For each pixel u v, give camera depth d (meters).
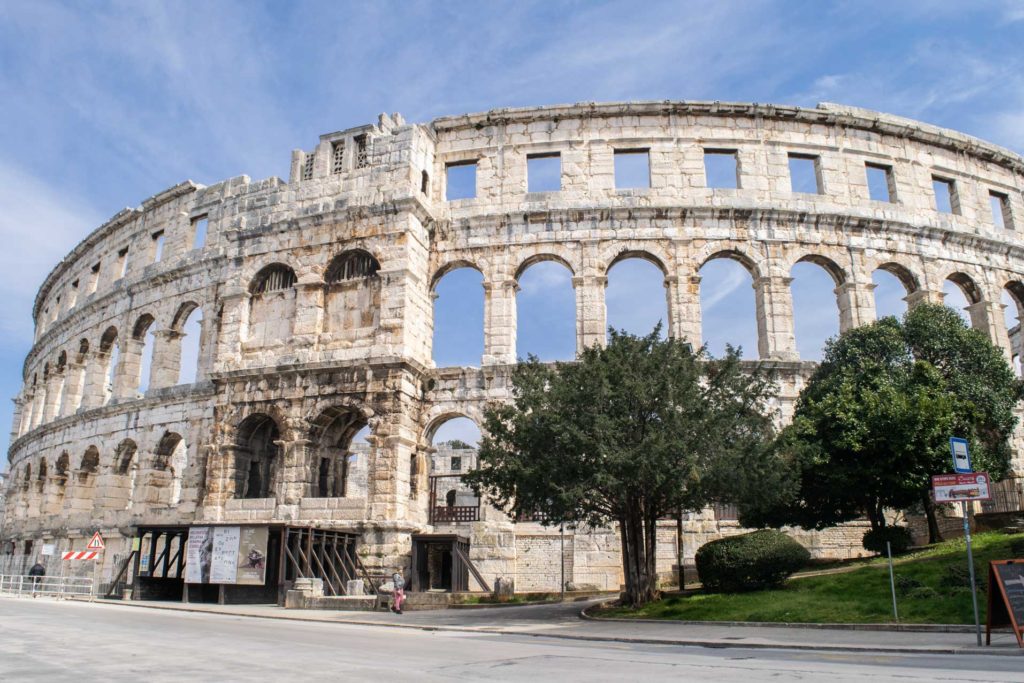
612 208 49.44
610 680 14.67
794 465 35.50
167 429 55.12
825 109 52.41
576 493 30.30
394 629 28.31
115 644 20.34
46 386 75.88
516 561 43.94
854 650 20.28
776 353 47.53
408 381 46.66
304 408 47.06
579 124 52.03
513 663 17.59
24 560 65.56
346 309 49.41
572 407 32.75
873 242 50.72
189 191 61.31
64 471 66.62
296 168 53.12
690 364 33.62
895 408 36.56
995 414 39.72
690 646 22.36
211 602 42.38
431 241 51.06
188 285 58.41
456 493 80.31
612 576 42.94
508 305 48.94
